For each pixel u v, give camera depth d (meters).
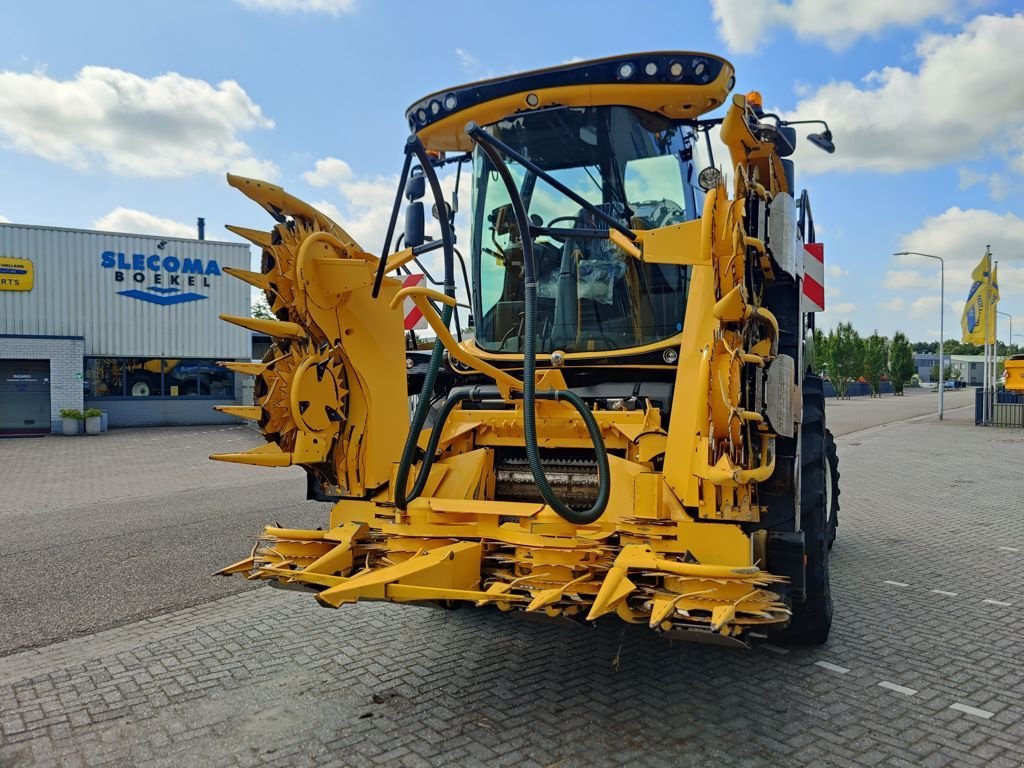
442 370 5.04
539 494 4.12
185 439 19.80
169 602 5.65
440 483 4.06
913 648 4.50
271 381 4.03
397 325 4.43
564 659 4.34
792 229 3.87
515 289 4.80
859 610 5.23
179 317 23.39
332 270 3.99
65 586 6.10
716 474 3.19
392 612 5.27
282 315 4.06
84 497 10.80
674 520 3.43
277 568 3.77
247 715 3.68
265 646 4.63
